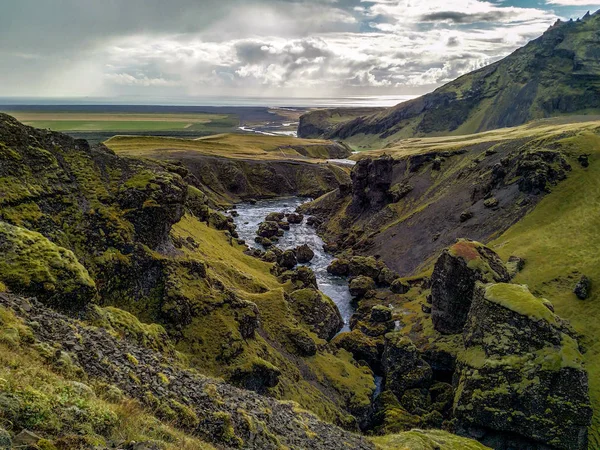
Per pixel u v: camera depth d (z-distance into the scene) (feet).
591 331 237.04
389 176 580.30
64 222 187.01
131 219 214.07
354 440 111.55
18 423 43.98
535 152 420.77
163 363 89.76
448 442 144.25
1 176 177.47
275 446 82.64
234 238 456.04
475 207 446.60
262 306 251.60
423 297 330.95
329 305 310.65
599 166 382.63
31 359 61.16
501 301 212.84
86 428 48.88
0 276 95.09
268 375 183.83
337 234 564.71
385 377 251.60
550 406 180.96
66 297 103.96
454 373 228.22
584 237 311.47
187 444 61.00
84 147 233.55
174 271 207.82
